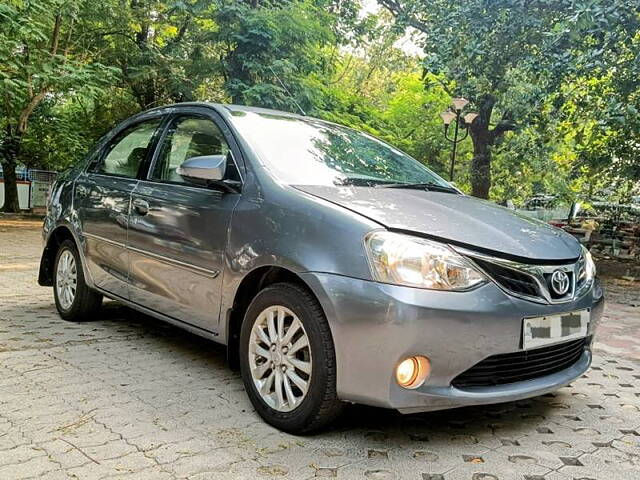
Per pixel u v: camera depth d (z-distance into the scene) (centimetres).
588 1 797
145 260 381
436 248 260
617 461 270
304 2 1650
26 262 836
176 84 1650
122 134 459
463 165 2214
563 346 298
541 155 1767
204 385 342
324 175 338
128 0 1666
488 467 257
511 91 1509
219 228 324
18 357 375
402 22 1497
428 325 248
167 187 377
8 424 275
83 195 456
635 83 916
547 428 308
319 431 283
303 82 1577
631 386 390
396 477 243
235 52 1564
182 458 249
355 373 257
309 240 278
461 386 264
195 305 342
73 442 259
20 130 1755
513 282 269
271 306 291
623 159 1209
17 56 1300
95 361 376
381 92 2991
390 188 341
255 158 332
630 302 766
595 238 1355
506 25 988
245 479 234
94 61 1670
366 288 254
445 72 1145
